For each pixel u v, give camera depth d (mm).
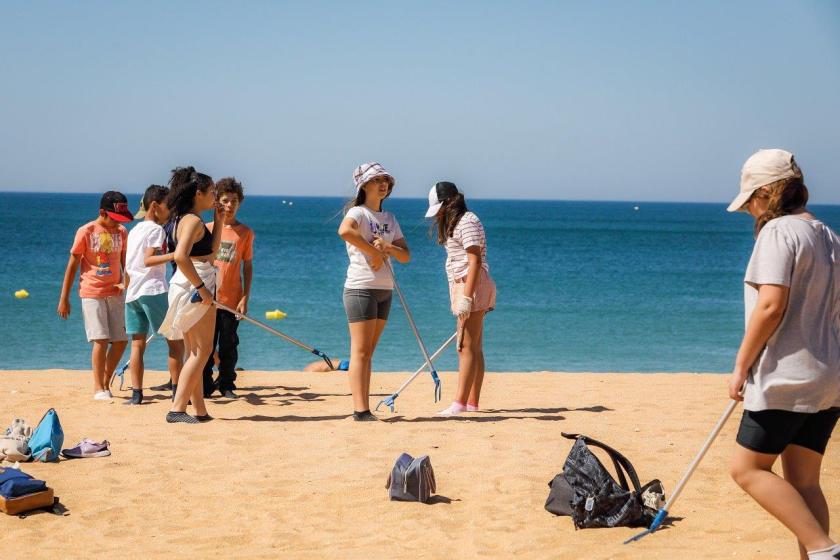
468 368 7891
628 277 35906
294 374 10859
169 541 4695
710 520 4910
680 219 158750
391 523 4961
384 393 9453
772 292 3559
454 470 5965
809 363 3586
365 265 7355
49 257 40156
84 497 5391
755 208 3932
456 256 7738
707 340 18734
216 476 5836
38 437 6234
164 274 8289
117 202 8414
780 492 3654
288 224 102750
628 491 4926
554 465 6059
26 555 4484
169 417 7449
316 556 4465
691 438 6941
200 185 7238
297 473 5902
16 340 16984
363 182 7328
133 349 8312
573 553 4430
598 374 11125
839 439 6863
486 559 4395
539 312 23547
